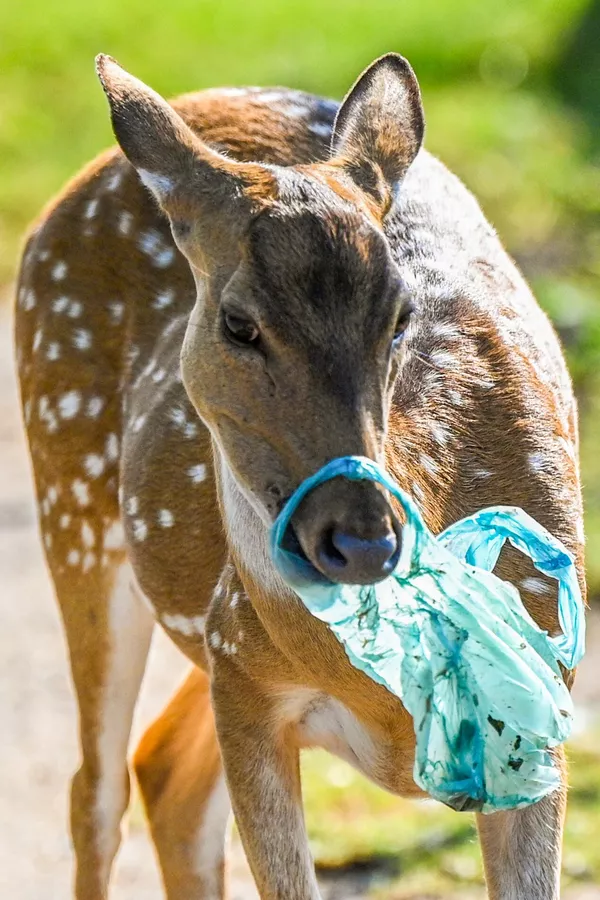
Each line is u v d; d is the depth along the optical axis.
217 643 6.62
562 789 6.29
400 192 7.34
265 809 6.54
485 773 5.49
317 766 10.29
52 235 8.45
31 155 23.22
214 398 5.66
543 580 6.32
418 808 9.66
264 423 5.48
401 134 6.38
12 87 25.12
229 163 5.87
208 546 7.39
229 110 8.01
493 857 6.35
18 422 16.86
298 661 6.21
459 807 5.52
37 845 9.97
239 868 9.50
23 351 8.61
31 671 12.29
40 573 13.91
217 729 6.66
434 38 24.59
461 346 6.66
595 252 17.44
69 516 8.36
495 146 20.36
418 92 6.51
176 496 7.53
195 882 8.26
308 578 5.26
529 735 5.46
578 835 9.02
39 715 11.62
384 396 5.48
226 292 5.54
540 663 5.48
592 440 13.50
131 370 8.04
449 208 7.48
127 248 8.07
